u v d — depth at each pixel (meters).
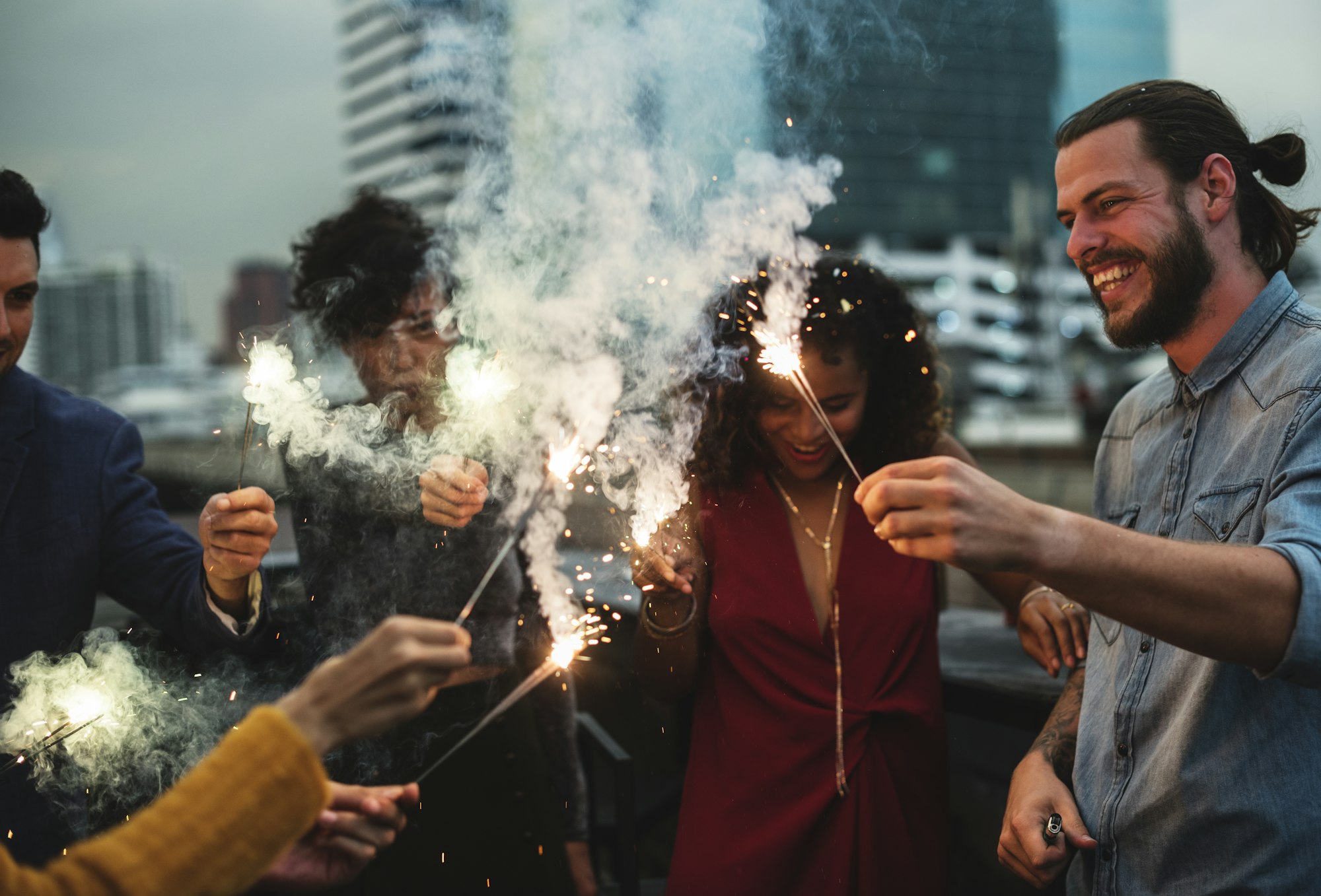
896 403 1.83
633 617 2.67
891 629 1.66
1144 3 57.72
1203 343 1.31
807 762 1.59
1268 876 1.15
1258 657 1.03
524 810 1.76
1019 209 38.22
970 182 54.25
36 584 1.60
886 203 52.75
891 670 1.65
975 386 51.09
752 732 1.64
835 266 1.83
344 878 1.05
